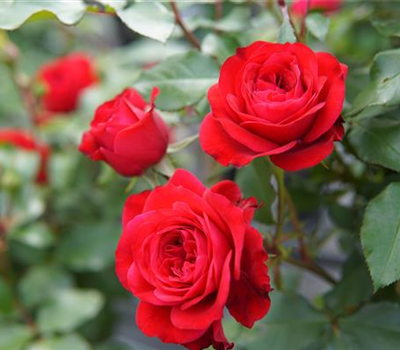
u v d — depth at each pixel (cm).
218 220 37
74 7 44
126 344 84
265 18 61
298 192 58
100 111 46
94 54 106
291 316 49
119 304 93
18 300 75
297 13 54
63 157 80
